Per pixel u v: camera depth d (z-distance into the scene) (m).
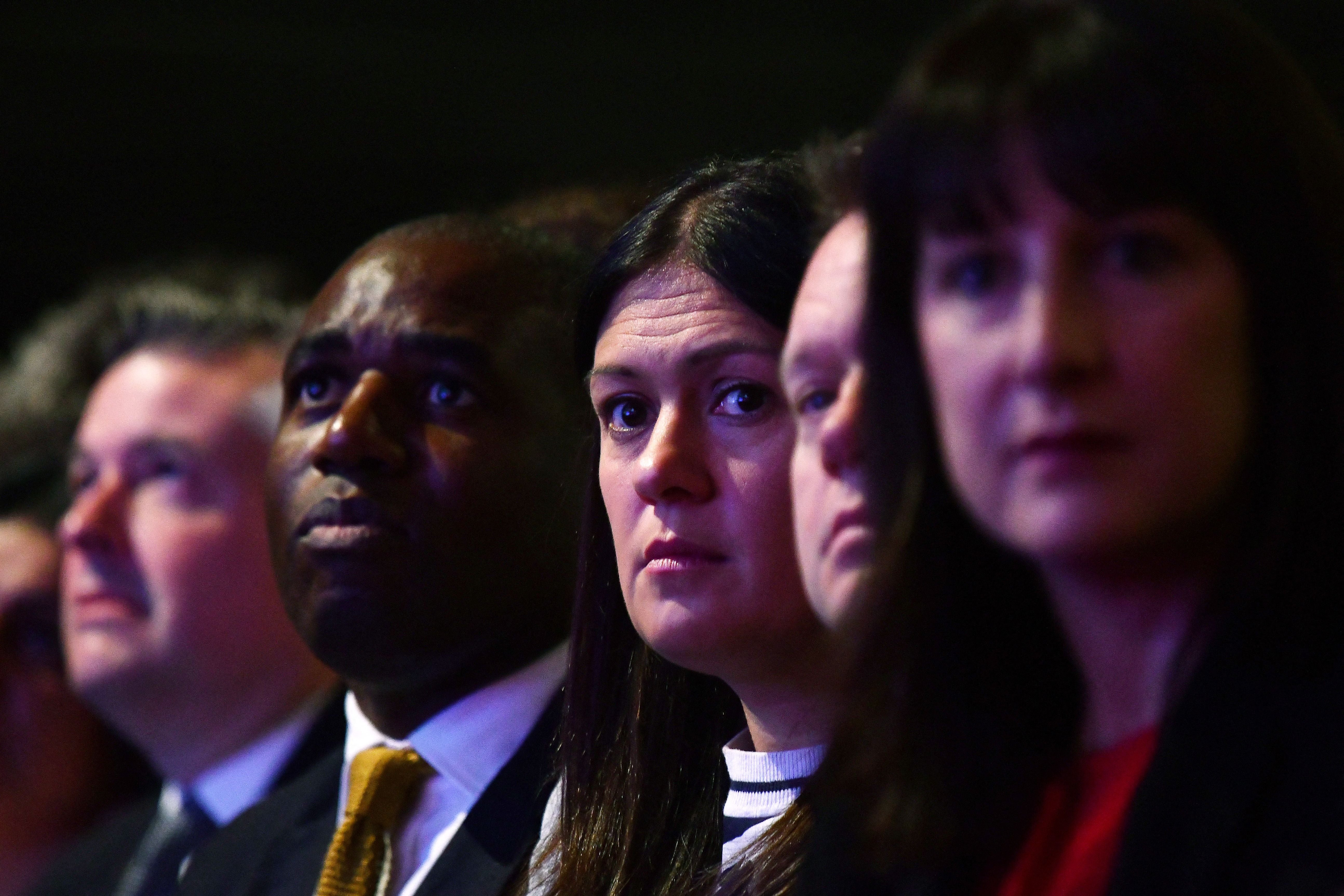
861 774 2.57
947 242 2.22
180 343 5.80
